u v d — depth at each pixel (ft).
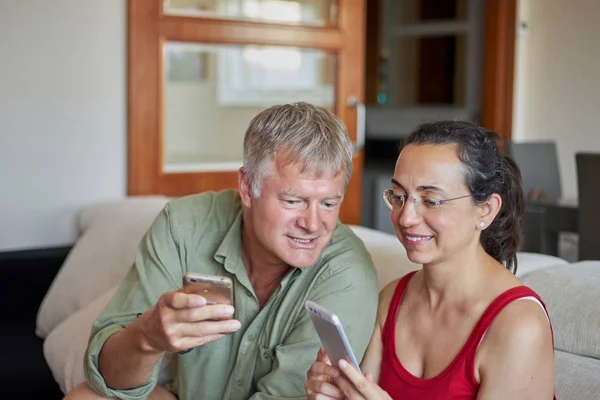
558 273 5.20
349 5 12.74
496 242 4.57
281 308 4.87
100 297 7.20
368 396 3.76
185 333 3.96
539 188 13.21
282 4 12.17
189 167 11.73
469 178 4.12
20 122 10.37
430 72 19.92
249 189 4.73
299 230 4.56
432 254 4.22
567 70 16.89
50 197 10.67
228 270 5.03
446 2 19.20
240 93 12.07
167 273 5.17
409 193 4.21
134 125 11.05
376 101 21.89
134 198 10.05
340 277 4.73
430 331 4.42
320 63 12.69
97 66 10.81
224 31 11.62
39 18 10.36
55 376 6.76
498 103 17.04
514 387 3.98
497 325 4.08
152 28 11.04
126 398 4.68
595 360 4.67
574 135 16.93
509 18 16.85
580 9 16.60
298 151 4.42
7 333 8.45
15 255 8.93
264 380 4.68
